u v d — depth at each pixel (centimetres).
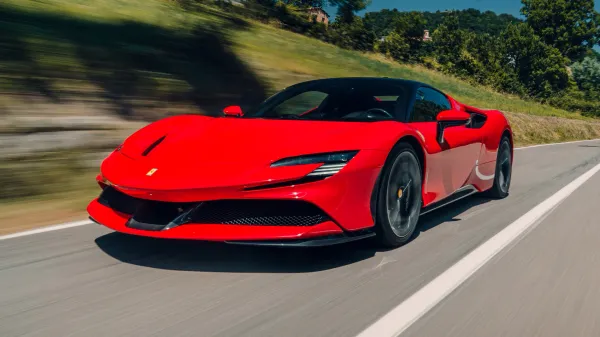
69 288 233
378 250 299
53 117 559
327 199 254
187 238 253
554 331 204
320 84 380
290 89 384
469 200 473
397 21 3941
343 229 264
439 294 235
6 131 501
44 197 408
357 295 230
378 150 277
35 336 186
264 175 251
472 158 409
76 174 464
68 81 663
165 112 699
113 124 597
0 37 722
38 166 459
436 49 4650
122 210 283
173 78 843
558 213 426
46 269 257
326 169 257
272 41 1538
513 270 275
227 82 951
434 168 340
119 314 206
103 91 679
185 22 1262
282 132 290
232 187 249
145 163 279
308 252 289
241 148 275
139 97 711
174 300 220
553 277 267
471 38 4722
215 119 335
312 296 228
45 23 860
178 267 260
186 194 253
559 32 7425
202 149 280
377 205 285
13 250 286
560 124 2092
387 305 220
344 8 2180
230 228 255
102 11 1077
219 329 194
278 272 256
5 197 398
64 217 366
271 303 219
